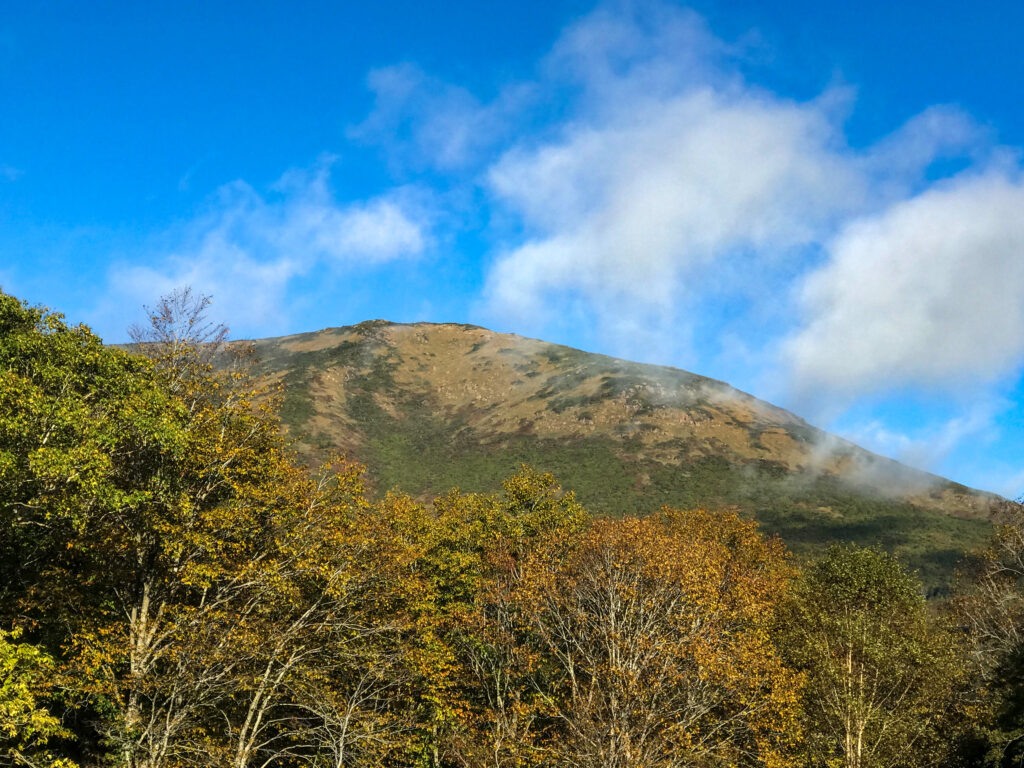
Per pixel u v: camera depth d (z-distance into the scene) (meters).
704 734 28.00
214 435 25.64
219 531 25.11
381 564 28.47
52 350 23.34
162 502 24.30
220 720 26.97
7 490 20.52
